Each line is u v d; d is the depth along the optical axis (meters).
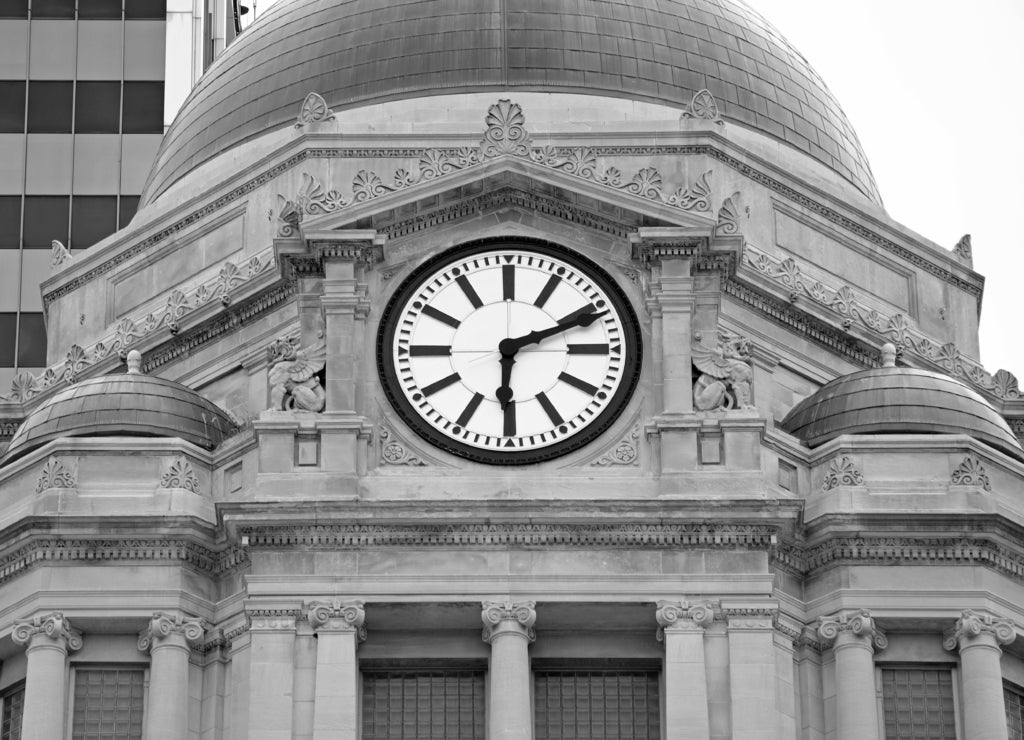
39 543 73.81
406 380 75.44
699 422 74.19
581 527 73.06
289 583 72.75
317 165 83.06
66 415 76.69
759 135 86.44
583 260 76.50
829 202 84.81
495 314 76.06
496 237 76.69
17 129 117.62
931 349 83.38
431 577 72.81
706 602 72.62
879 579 74.06
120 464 74.94
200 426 76.81
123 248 85.75
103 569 73.81
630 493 73.88
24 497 75.38
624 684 73.56
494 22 87.00
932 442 75.31
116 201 117.00
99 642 73.69
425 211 76.44
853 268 84.81
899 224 85.56
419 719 73.12
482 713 73.19
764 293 80.50
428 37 87.06
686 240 75.88
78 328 85.81
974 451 75.31
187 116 90.19
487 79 85.75
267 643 72.31
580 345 75.75
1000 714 72.94
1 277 115.25
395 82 86.25
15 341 114.38
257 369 80.44
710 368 75.19
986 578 74.06
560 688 73.50
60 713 72.62
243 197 84.19
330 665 72.06
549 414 75.12
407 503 72.94
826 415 77.06
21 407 84.31
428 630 73.44
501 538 73.06
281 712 71.75
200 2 120.38
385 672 73.44
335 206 76.12
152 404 76.81
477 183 76.44
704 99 83.69
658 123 83.31
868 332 81.81
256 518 72.94
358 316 75.75
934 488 74.75
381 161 83.06
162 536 73.81
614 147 82.62
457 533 73.06
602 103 85.31
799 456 75.38
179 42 119.38
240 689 72.69
